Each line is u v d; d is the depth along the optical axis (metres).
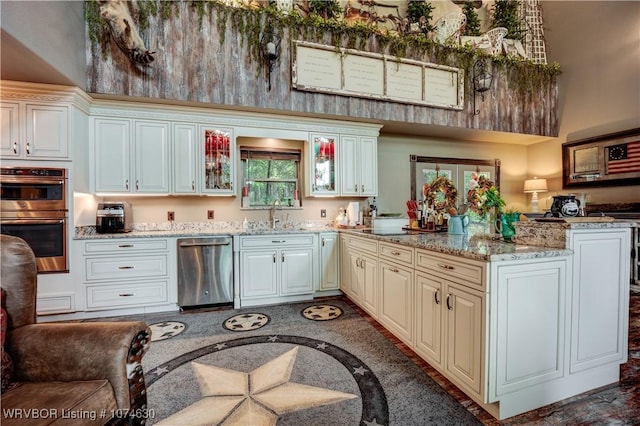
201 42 3.21
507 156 5.56
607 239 1.76
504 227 2.01
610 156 4.38
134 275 3.01
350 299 3.40
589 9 4.63
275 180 4.09
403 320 2.21
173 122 3.34
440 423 1.47
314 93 3.59
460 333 1.64
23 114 2.70
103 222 3.11
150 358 2.12
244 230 3.63
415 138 5.00
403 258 2.20
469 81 4.31
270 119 3.67
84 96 2.94
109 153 3.14
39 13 2.22
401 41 3.90
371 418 1.50
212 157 3.48
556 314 1.62
